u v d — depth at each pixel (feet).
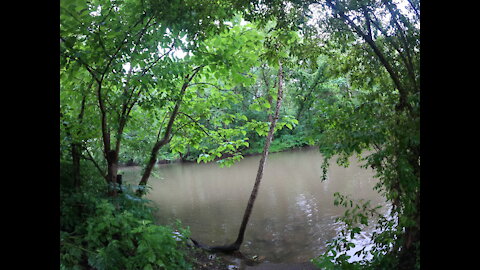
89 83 16.42
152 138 22.57
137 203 17.04
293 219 28.09
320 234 23.70
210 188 47.29
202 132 24.13
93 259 11.25
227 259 20.07
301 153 84.12
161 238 13.48
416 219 9.85
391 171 9.78
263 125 24.62
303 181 44.52
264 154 22.89
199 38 14.40
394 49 11.18
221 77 21.17
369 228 22.76
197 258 18.42
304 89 23.58
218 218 30.60
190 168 76.38
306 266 17.85
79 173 15.56
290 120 23.50
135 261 12.48
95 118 16.66
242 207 34.22
